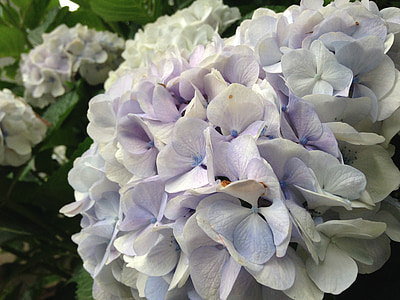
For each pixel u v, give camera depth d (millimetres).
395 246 223
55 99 515
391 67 188
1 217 434
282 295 172
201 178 179
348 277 166
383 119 187
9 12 596
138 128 214
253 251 163
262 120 185
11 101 424
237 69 207
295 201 171
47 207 452
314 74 193
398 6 247
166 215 181
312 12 201
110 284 231
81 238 249
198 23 375
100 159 237
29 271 503
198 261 175
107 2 458
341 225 165
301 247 175
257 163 160
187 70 207
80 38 507
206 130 175
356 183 168
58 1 629
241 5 435
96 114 241
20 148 421
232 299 172
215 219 165
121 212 211
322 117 186
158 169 190
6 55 583
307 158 171
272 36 209
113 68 514
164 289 196
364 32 195
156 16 492
